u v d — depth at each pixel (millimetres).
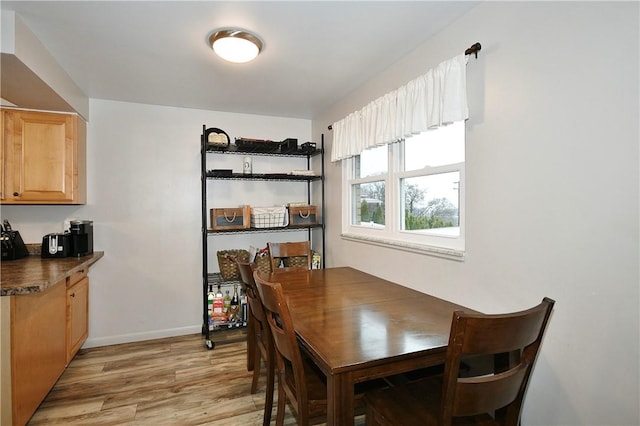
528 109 1495
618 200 1192
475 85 1762
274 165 3855
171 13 1771
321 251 3719
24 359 1883
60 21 1831
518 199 1547
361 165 3076
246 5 1709
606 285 1233
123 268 3248
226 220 3305
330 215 3508
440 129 2141
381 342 1313
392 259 2471
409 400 1398
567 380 1371
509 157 1587
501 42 1615
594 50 1255
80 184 2938
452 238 2000
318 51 2227
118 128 3227
